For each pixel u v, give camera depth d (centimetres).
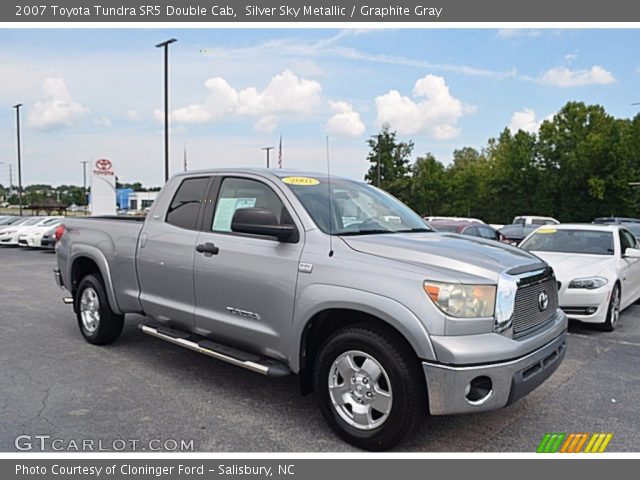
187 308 471
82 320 620
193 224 481
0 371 514
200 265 454
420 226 466
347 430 364
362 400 360
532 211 5891
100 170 2980
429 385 326
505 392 333
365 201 466
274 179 438
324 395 377
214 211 470
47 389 464
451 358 319
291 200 417
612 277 722
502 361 329
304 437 378
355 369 364
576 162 5425
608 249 809
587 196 5506
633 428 400
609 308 713
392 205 490
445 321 325
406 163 6838
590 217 5503
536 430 395
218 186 478
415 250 362
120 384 479
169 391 464
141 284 524
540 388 486
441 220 1341
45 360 550
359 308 349
